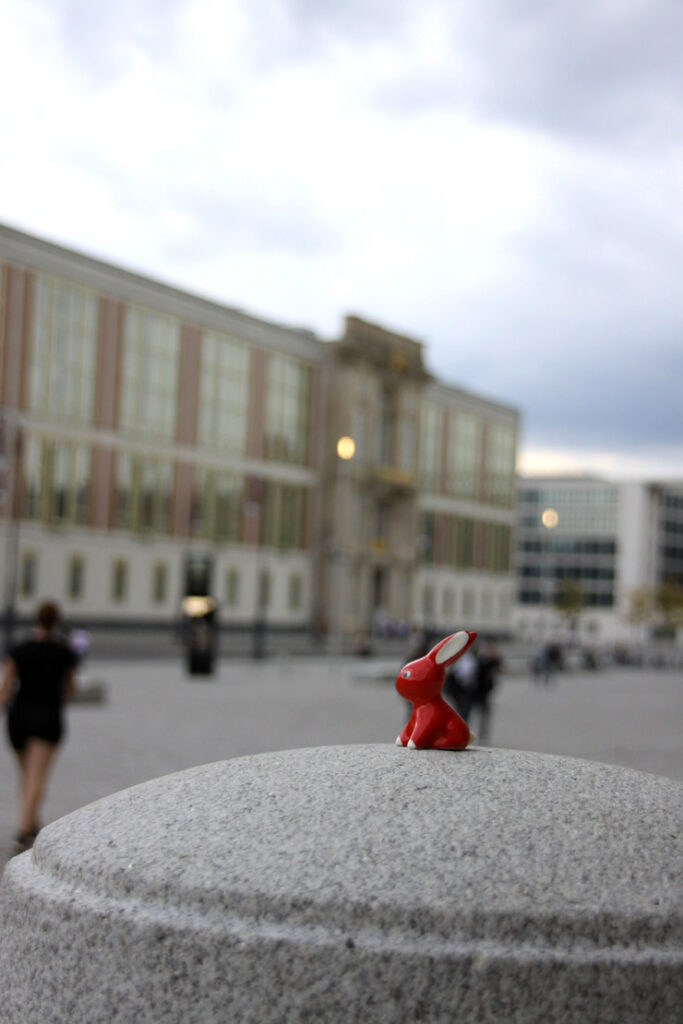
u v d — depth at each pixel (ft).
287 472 270.67
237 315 254.06
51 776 46.34
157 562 235.81
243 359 256.93
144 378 231.30
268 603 265.95
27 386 206.08
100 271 219.82
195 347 243.40
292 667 174.81
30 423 206.59
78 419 216.74
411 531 307.37
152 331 232.94
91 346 219.00
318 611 280.92
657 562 489.26
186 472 241.96
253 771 12.55
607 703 120.98
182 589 241.96
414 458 309.63
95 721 73.72
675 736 77.15
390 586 303.07
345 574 280.10
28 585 207.41
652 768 55.11
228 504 253.44
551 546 488.85
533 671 161.38
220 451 250.57
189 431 242.37
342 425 281.54
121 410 225.97
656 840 11.10
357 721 80.89
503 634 356.79
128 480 228.63
